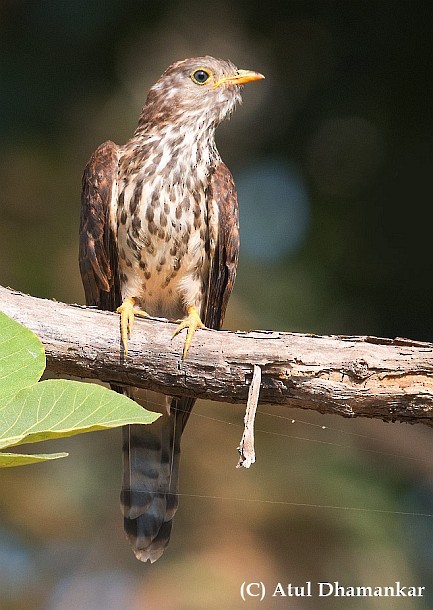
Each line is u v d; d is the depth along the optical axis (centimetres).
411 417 605
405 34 1205
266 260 1216
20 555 1131
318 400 611
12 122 1204
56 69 1214
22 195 1202
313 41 1249
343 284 1215
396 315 1206
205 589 1038
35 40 1205
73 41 1211
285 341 616
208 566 1051
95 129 1227
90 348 635
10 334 362
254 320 1151
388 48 1214
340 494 1094
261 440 1111
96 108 1230
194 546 1074
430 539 1128
